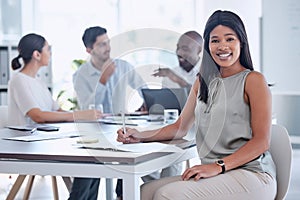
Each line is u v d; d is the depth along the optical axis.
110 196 2.99
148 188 2.09
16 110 3.56
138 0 7.18
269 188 2.04
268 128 2.11
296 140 6.47
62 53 7.04
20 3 6.43
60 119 3.51
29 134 2.67
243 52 2.25
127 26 7.15
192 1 7.24
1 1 6.30
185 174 1.99
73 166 1.85
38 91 3.65
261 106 2.12
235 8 6.81
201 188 1.92
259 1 6.70
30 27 6.86
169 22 7.17
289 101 6.49
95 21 7.10
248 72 2.20
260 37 6.45
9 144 2.24
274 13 6.37
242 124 2.17
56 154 1.88
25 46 3.66
